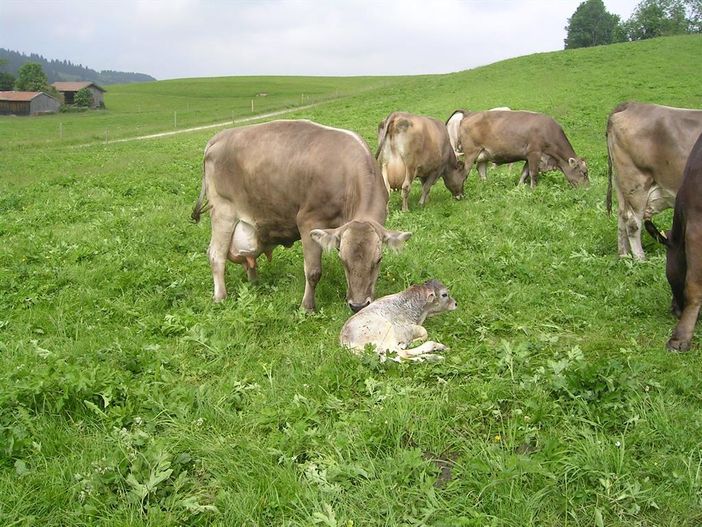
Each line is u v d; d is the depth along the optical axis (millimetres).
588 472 3863
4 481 3883
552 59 48438
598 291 7375
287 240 7754
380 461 4066
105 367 5395
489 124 15672
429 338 6289
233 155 7426
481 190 14922
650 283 7559
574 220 10805
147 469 3953
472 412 4672
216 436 4473
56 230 11500
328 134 7023
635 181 8461
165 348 6023
